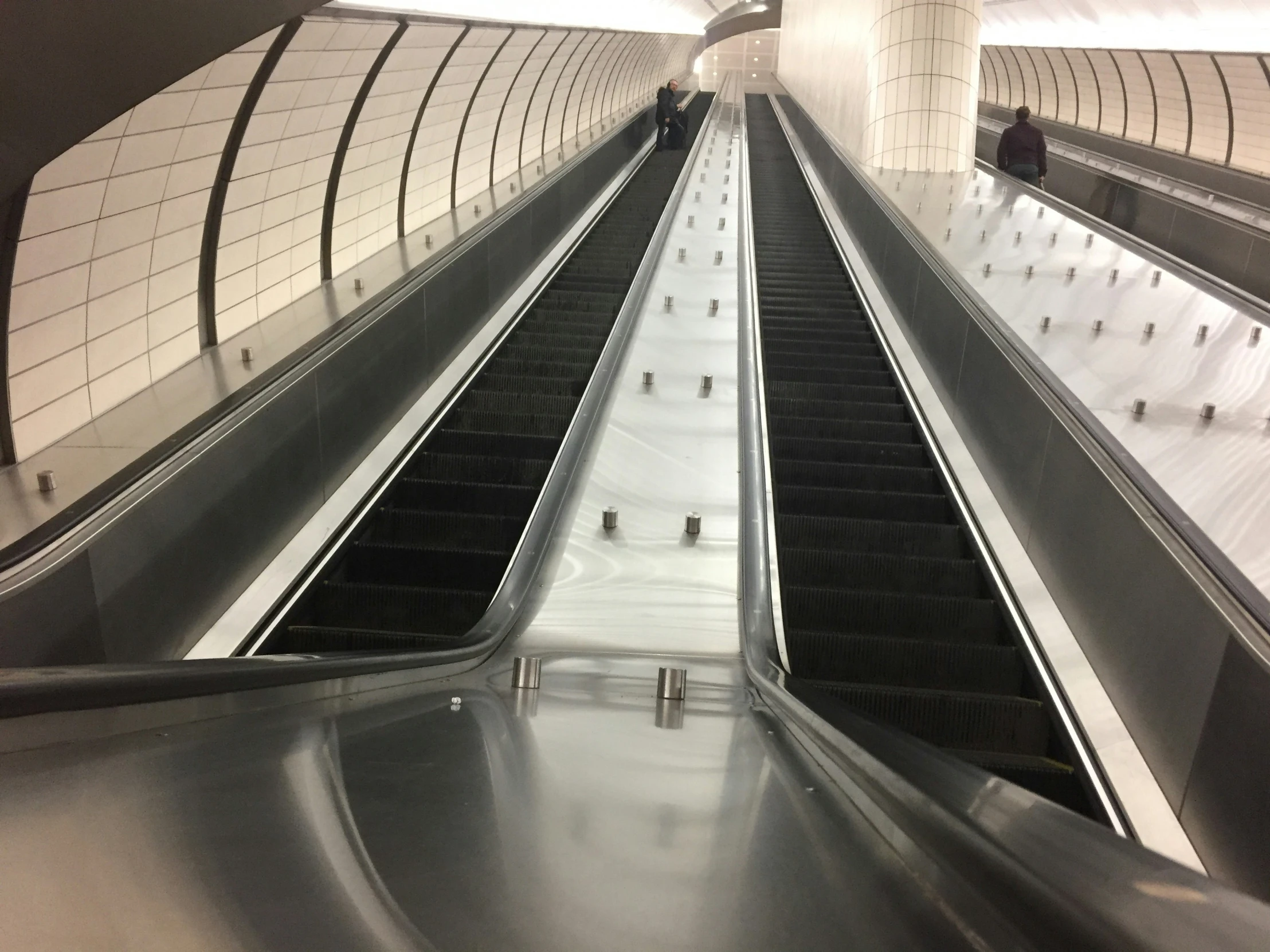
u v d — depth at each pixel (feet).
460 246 24.62
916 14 39.99
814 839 5.06
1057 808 3.58
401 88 23.12
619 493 16.92
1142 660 10.50
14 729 4.78
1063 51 77.00
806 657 13.24
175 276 15.49
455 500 18.38
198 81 13.35
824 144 46.42
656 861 4.73
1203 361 17.46
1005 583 14.32
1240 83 55.93
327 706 7.55
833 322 27.32
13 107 8.84
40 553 9.25
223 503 12.81
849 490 17.54
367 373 18.26
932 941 3.42
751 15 125.39
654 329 24.81
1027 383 15.10
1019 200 32.35
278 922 3.48
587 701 10.34
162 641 11.32
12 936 3.03
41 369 12.25
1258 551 11.34
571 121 56.44
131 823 4.11
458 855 4.51
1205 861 8.92
